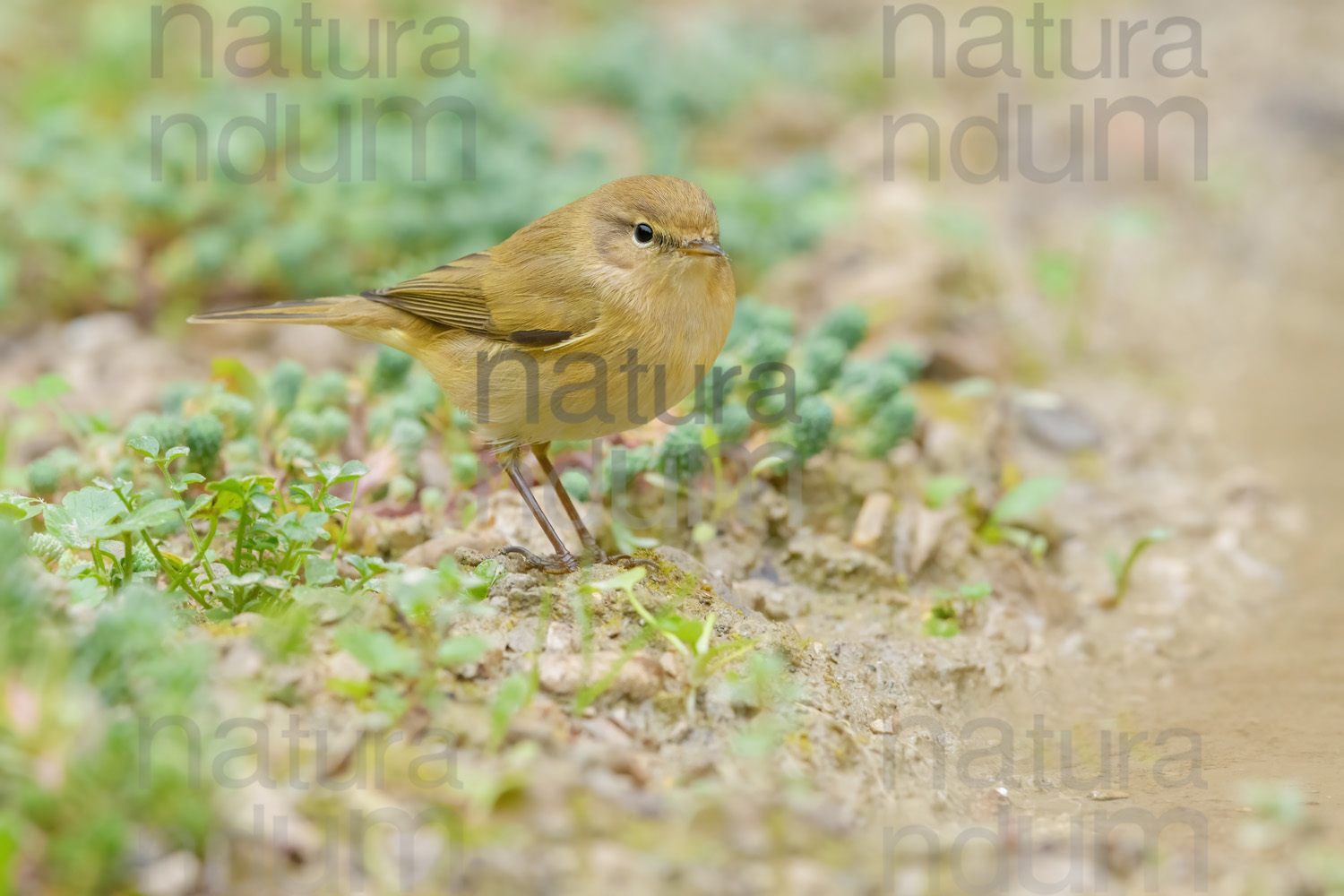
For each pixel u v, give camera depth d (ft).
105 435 36.78
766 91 70.59
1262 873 23.08
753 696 26.40
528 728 23.40
